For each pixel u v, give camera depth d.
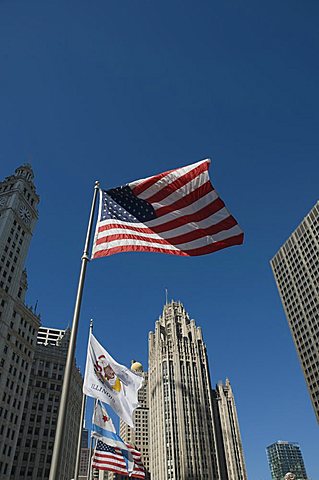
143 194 20.73
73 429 140.38
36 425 123.38
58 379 136.25
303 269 183.88
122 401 27.66
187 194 20.80
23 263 113.00
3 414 93.50
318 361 162.25
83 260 16.73
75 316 14.77
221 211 20.59
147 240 19.41
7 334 100.50
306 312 175.88
